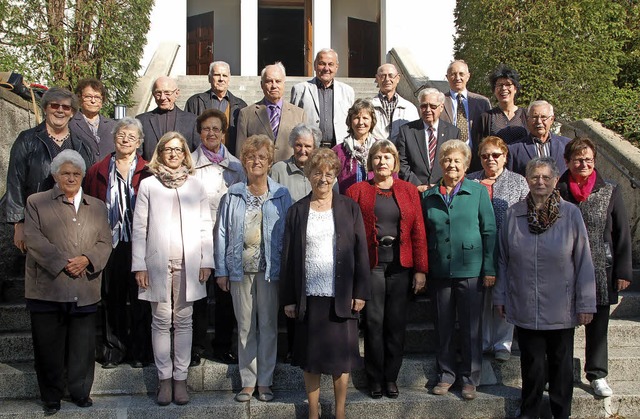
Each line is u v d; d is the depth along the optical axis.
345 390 4.57
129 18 9.02
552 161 4.57
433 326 5.45
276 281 4.82
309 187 5.25
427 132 5.91
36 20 7.89
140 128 5.07
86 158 5.29
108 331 5.00
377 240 4.81
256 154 4.79
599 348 4.92
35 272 4.52
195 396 4.90
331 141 6.57
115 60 8.66
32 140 5.06
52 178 4.98
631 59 9.83
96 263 4.55
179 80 12.57
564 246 4.52
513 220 4.70
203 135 5.31
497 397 4.85
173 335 5.27
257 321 4.90
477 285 4.85
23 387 4.88
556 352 4.57
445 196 5.00
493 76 6.27
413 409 4.79
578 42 8.62
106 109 8.62
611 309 5.97
